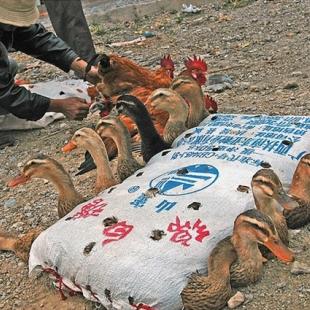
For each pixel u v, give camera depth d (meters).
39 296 1.08
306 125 1.21
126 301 0.94
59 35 2.07
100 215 1.04
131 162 1.23
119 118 1.29
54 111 1.51
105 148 1.23
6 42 1.49
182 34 2.72
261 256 0.97
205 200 1.02
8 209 1.38
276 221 1.00
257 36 2.46
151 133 1.26
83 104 1.52
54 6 2.04
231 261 0.94
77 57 1.70
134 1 3.30
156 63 2.32
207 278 0.92
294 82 1.78
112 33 2.94
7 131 1.77
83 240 1.00
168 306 0.92
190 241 0.95
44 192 1.43
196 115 1.33
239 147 1.17
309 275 0.99
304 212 1.08
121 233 0.99
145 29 2.93
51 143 1.68
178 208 1.01
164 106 1.29
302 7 2.80
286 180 1.10
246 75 1.97
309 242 1.06
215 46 2.42
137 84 1.48
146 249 0.95
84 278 0.98
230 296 0.94
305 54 2.11
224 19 2.84
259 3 3.02
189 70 1.47
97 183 1.21
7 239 1.20
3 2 1.39
